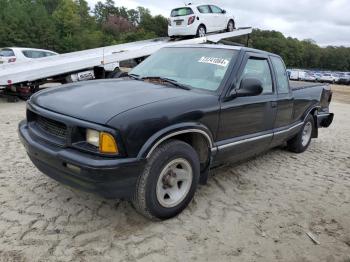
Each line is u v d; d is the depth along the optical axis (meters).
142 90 3.65
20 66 10.42
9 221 3.30
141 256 2.96
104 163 2.88
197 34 14.81
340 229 3.70
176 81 4.12
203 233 3.37
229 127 4.01
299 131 6.11
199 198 4.09
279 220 3.77
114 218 3.49
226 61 4.20
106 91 3.57
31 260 2.80
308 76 53.34
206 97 3.72
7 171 4.44
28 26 57.28
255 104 4.38
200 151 3.89
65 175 3.10
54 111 3.26
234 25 17.06
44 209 3.56
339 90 33.47
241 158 4.57
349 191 4.79
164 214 3.45
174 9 15.16
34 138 3.39
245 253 3.13
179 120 3.34
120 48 13.50
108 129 2.93
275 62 5.15
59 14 67.00
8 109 8.90
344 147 7.36
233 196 4.25
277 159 5.95
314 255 3.20
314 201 4.35
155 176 3.24
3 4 61.22
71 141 3.06
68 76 10.66
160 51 4.97
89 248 3.00
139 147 3.05
